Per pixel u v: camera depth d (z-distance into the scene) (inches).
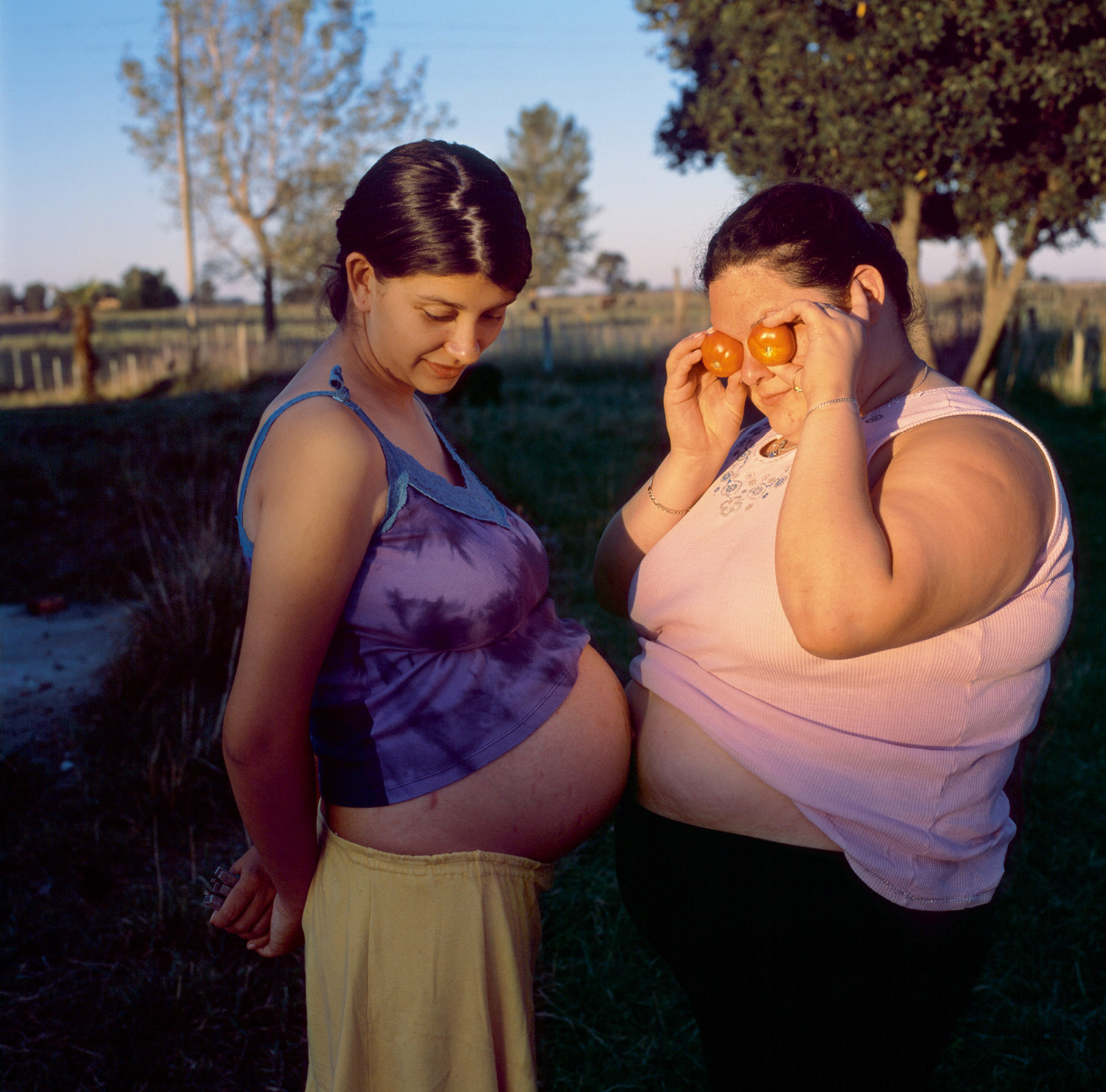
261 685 46.1
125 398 650.2
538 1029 88.7
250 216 981.8
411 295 47.1
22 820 118.9
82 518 247.4
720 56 425.1
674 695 53.5
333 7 935.0
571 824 53.2
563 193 2362.2
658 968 95.8
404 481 48.4
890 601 41.0
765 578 49.6
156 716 135.6
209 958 97.0
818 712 48.5
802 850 49.3
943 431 47.0
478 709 50.4
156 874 109.5
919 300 56.7
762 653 49.0
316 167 969.5
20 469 279.4
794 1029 50.3
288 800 48.9
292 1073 84.5
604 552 67.4
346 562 46.4
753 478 54.9
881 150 335.3
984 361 413.1
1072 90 319.3
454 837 49.8
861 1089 50.6
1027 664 47.7
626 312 1711.4
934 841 48.0
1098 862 110.1
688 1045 86.5
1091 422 431.5
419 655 49.8
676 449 62.2
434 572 48.7
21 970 94.7
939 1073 82.7
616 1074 83.5
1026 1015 88.7
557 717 53.2
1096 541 229.5
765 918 49.8
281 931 55.9
